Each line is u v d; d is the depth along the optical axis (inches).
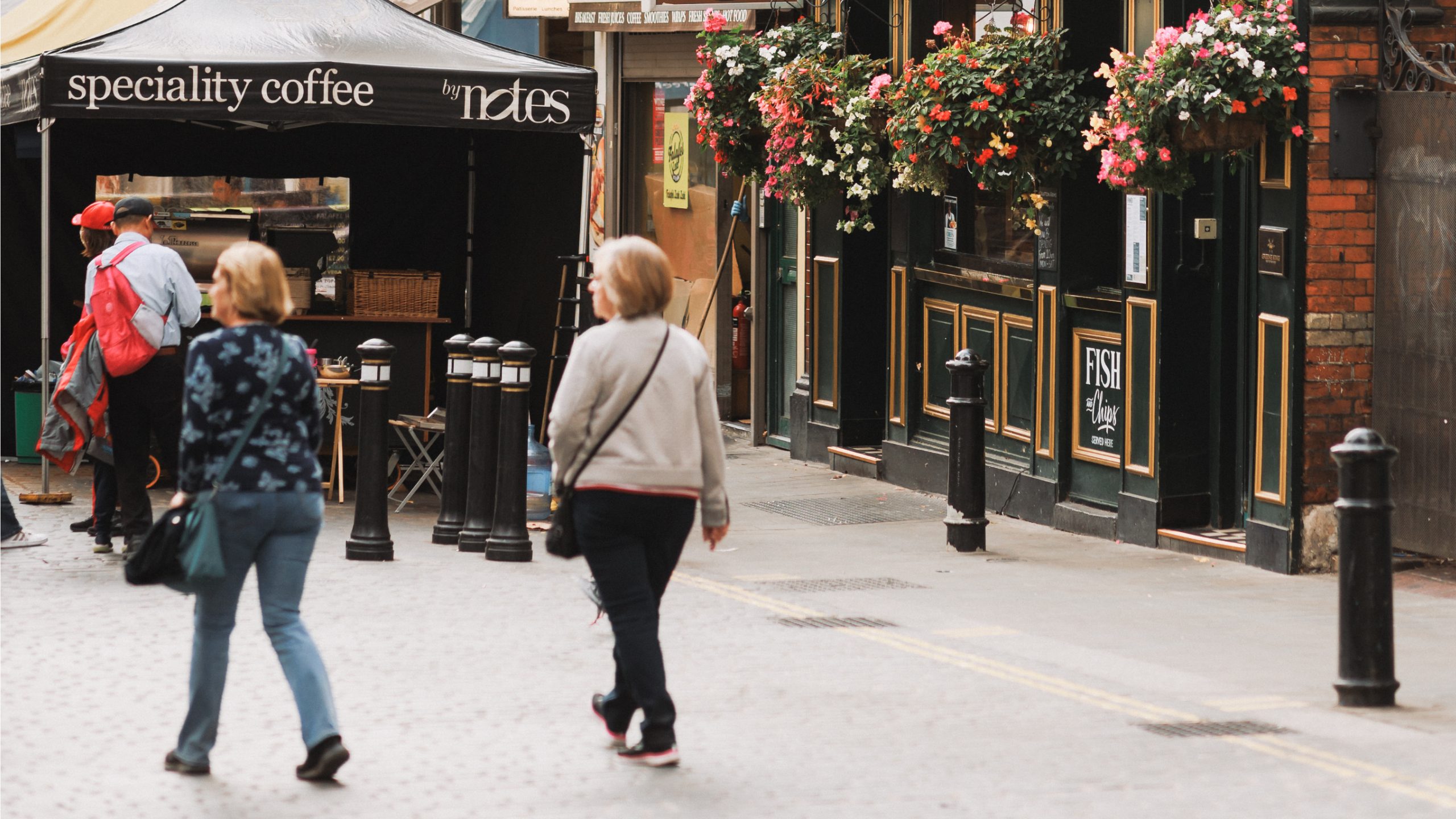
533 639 1165.7
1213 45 1380.4
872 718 962.1
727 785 828.6
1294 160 1423.5
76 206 2007.9
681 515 858.1
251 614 1227.2
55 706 970.7
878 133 1802.4
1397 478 1437.0
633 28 2176.4
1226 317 1567.4
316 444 853.2
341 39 1748.3
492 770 853.8
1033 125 1620.3
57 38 2402.8
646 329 856.9
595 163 2384.4
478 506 1531.7
